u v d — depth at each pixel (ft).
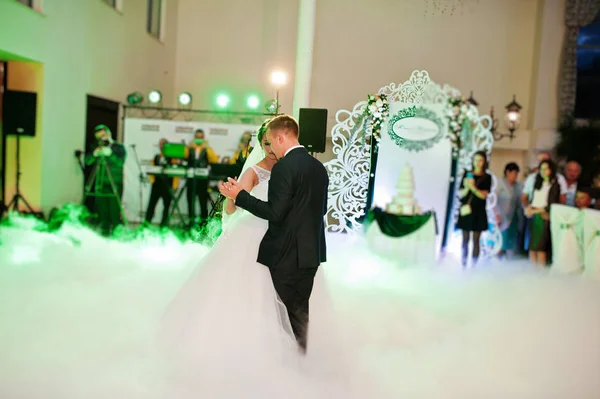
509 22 34.68
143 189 28.32
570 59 33.50
